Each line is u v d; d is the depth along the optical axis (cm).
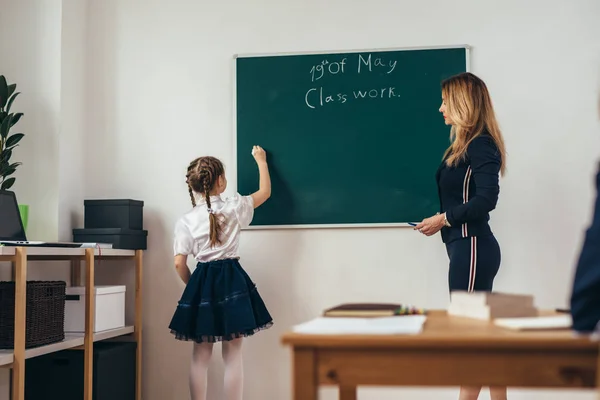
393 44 365
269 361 364
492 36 360
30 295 282
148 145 377
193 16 378
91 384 316
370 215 360
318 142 365
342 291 361
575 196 351
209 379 367
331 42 368
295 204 364
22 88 358
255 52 372
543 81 356
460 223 289
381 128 362
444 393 353
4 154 327
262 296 365
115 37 381
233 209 331
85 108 379
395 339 132
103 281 375
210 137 374
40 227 352
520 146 355
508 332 137
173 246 364
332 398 358
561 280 350
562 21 357
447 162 295
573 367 129
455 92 295
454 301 179
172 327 319
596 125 352
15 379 265
